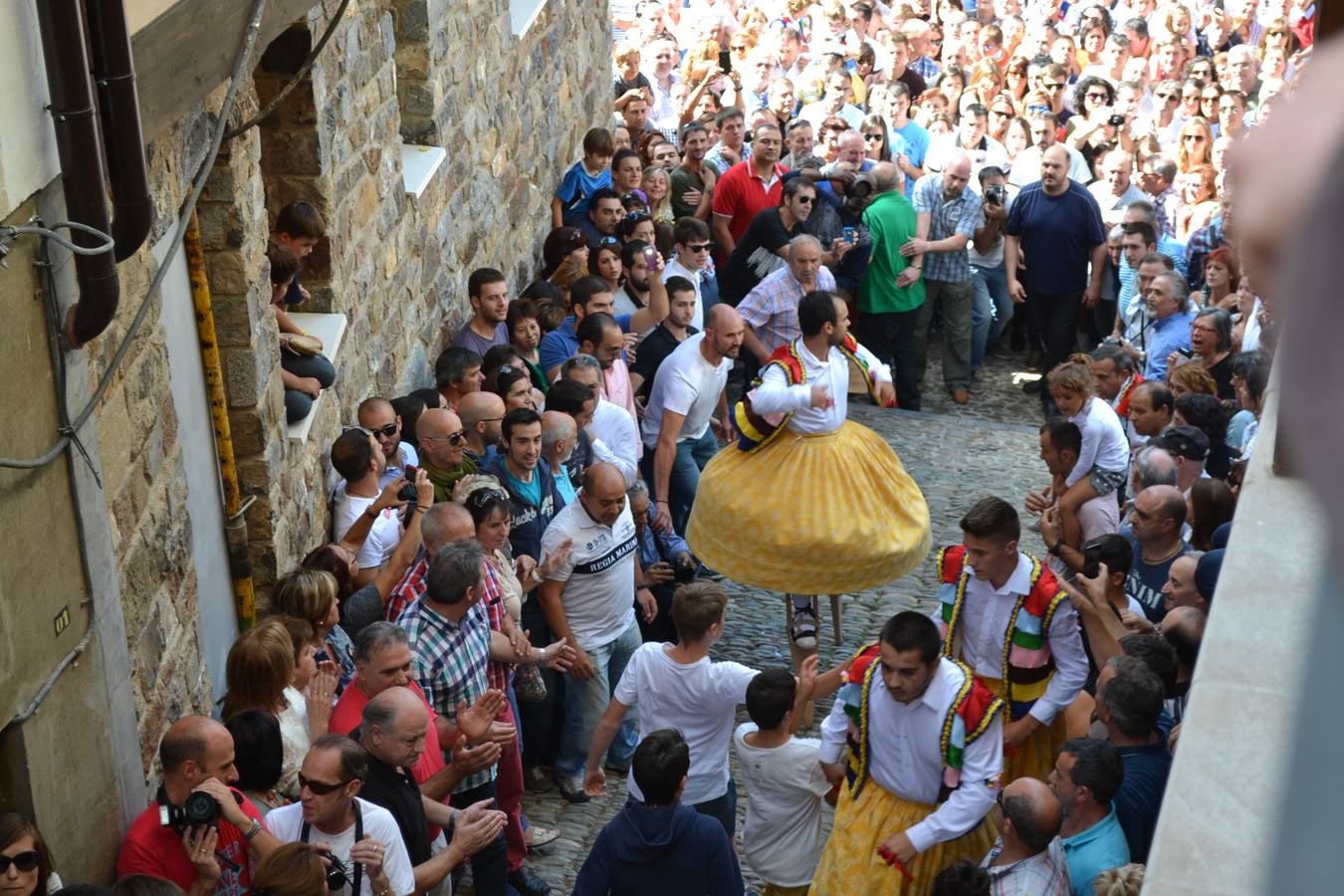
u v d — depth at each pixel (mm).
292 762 4500
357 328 7184
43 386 3451
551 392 6863
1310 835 271
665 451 7625
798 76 14547
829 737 4879
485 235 9562
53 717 3490
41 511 3443
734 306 10242
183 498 4980
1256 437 2049
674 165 11430
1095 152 12797
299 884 3477
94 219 3463
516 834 5438
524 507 6242
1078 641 4969
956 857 4664
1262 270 287
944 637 5156
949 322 11523
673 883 4238
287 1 4719
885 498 6543
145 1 3846
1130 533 6355
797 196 9867
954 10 15523
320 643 5000
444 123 8586
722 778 5359
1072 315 11273
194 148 5328
